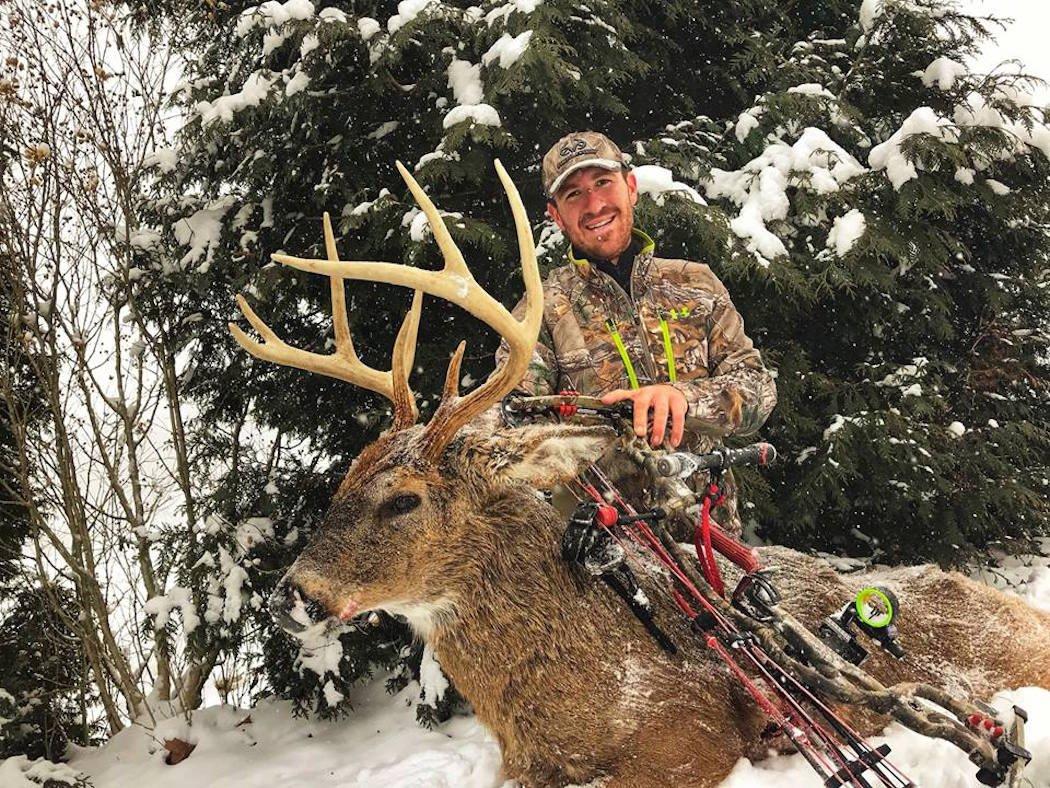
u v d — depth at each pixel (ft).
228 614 14.84
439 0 16.33
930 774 8.48
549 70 14.49
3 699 14.85
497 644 8.82
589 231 10.66
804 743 7.83
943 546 18.70
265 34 16.25
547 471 8.70
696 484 10.44
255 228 16.88
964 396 19.62
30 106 14.49
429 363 16.44
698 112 19.94
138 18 16.19
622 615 9.09
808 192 16.46
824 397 18.42
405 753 13.57
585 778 8.70
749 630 8.45
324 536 8.76
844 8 21.01
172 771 14.16
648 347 10.56
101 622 15.56
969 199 17.21
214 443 17.54
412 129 16.97
